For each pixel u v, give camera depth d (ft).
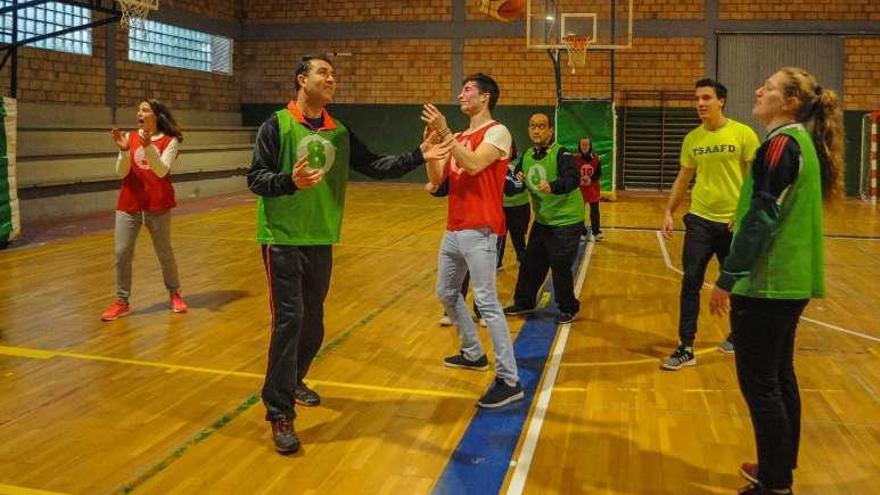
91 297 21.72
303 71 11.61
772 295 9.10
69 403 13.51
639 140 60.08
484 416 13.07
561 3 55.88
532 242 19.76
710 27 58.44
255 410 13.29
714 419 13.00
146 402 13.61
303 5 64.03
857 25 56.75
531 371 15.64
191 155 51.72
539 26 54.34
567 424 12.73
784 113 9.43
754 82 58.39
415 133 63.16
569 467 11.03
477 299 13.69
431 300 22.03
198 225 38.11
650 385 14.80
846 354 16.97
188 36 58.85
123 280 19.53
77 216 40.86
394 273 26.11
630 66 59.57
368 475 10.73
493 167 13.48
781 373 9.77
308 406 13.44
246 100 65.62
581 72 60.18
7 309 20.20
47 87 45.68
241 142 62.18
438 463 11.14
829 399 14.02
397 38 62.80
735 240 9.14
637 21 59.16
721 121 15.61
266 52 65.00
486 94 13.61
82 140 43.60
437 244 32.73
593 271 27.22
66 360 15.99
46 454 11.34
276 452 11.50
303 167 10.53
